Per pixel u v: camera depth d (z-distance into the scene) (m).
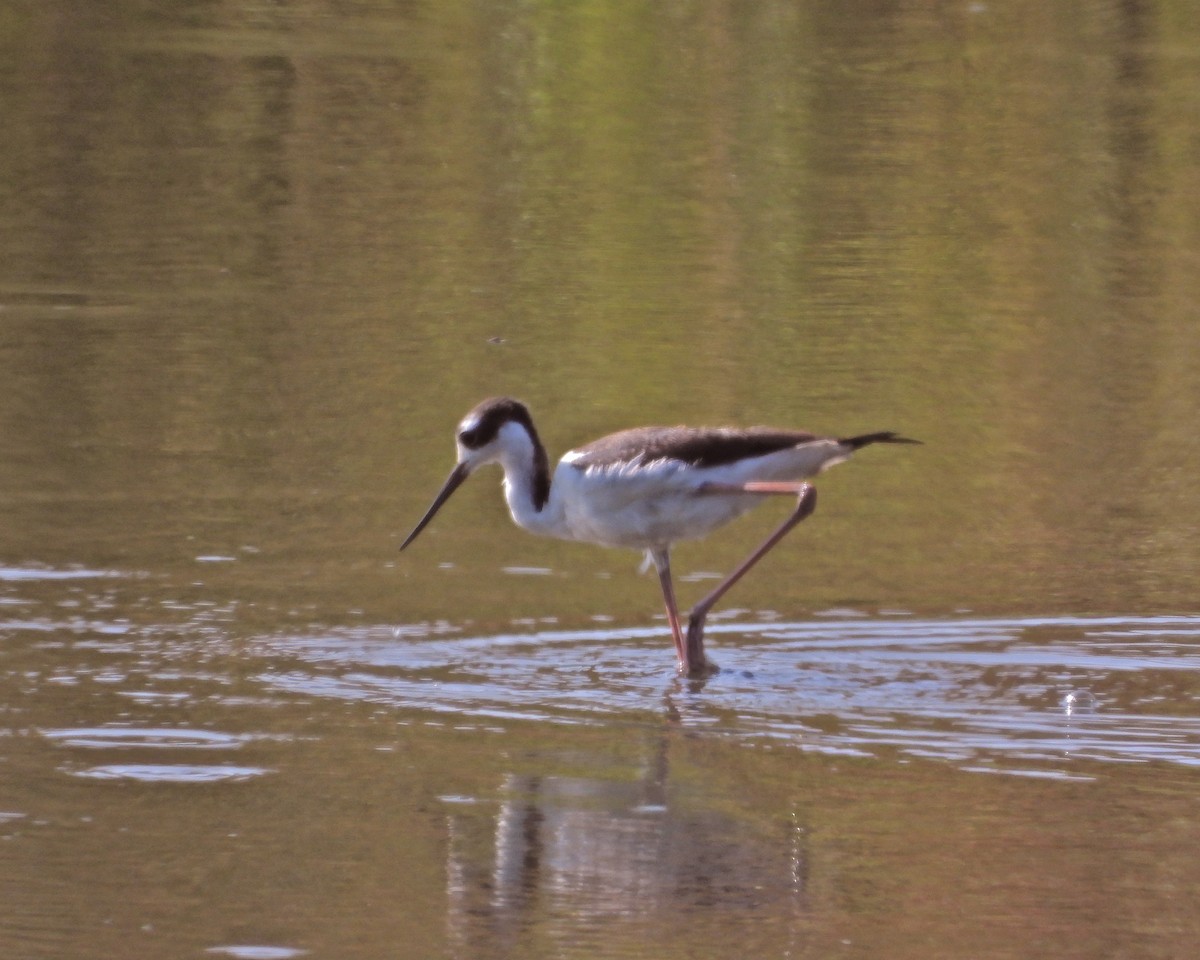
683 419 15.72
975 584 12.43
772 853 8.08
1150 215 22.64
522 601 11.95
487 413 11.52
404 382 16.55
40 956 7.06
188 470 14.27
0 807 8.48
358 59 28.91
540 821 8.41
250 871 7.83
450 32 30.77
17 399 15.74
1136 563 12.84
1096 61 29.44
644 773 9.12
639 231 21.64
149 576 12.05
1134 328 18.72
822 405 16.25
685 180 23.69
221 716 9.76
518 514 11.55
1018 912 7.57
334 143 24.83
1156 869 8.03
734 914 7.48
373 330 18.03
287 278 19.59
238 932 7.27
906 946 7.29
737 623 11.67
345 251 20.61
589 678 10.65
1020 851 8.20
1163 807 8.75
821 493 14.41
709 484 10.97
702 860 8.02
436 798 8.69
